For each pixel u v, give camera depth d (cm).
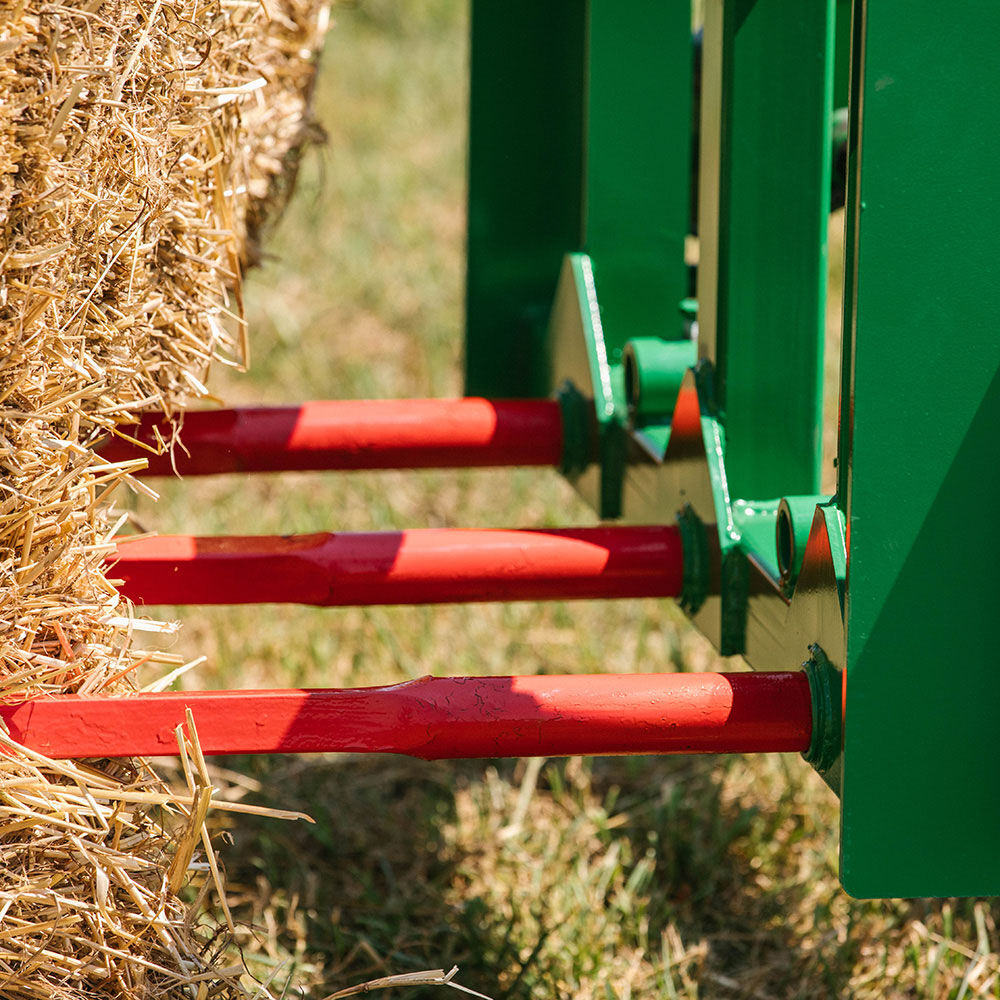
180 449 249
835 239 683
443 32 1146
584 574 229
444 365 570
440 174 821
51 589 175
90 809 175
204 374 212
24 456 171
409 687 184
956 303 163
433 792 327
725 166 225
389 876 290
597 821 306
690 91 289
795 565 200
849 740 169
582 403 285
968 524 166
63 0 165
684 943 276
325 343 596
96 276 176
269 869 292
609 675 186
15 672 175
